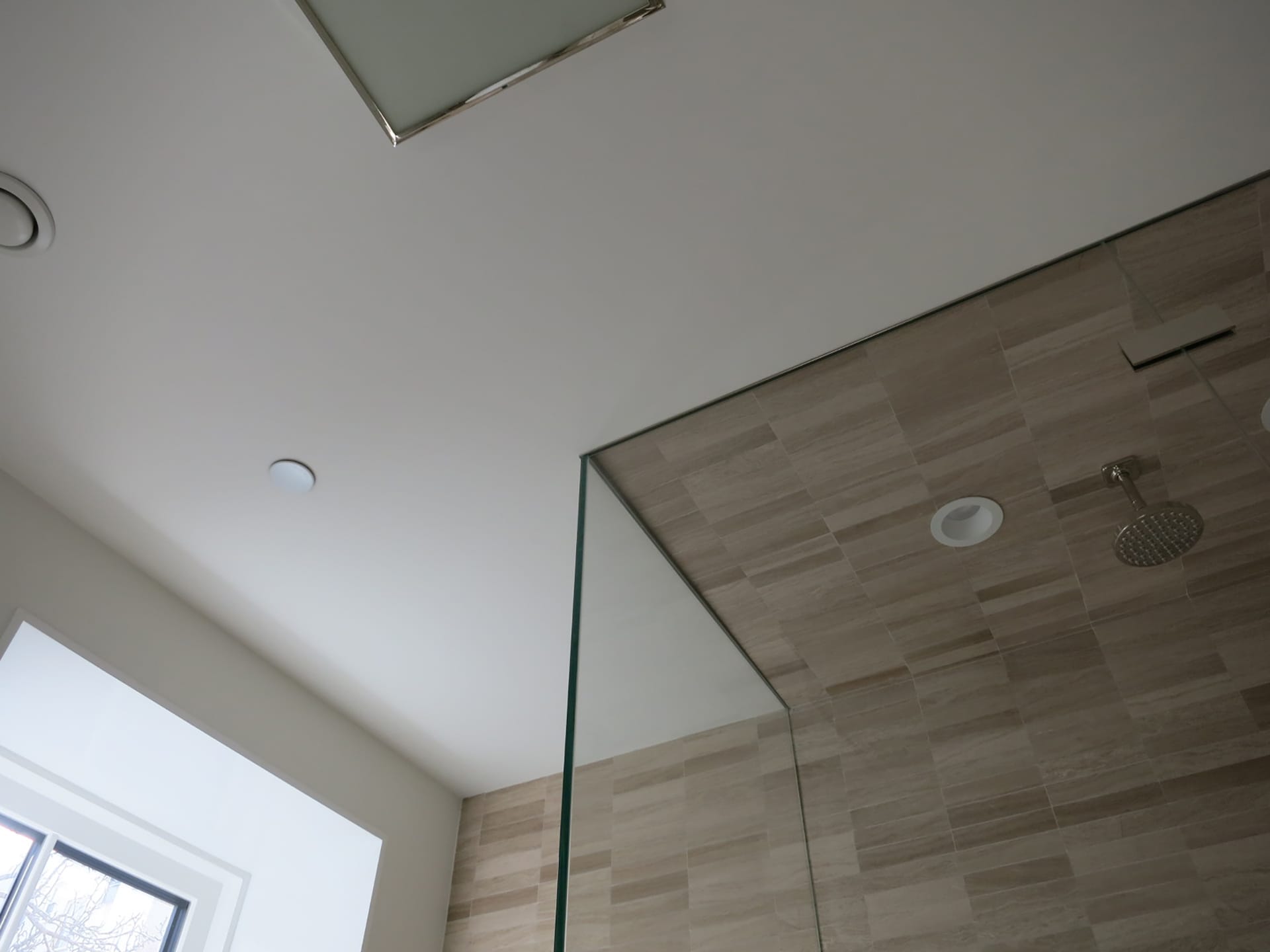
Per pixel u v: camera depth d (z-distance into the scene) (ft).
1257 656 5.28
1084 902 5.19
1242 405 5.30
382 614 8.74
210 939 9.32
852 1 5.00
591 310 6.38
